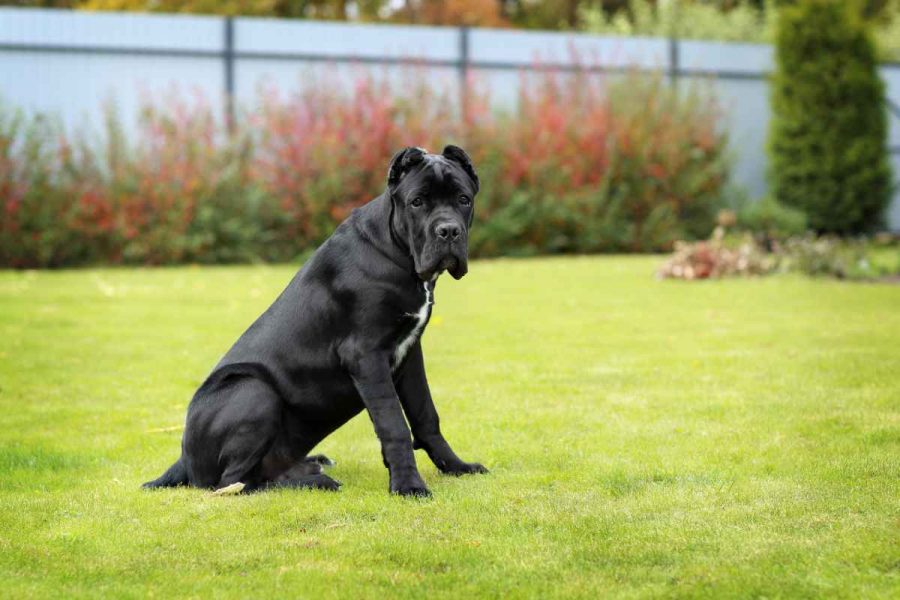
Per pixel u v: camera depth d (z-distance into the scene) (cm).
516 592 355
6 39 2047
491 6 3788
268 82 2184
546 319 1117
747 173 2503
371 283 485
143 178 1933
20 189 1891
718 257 1571
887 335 948
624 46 2394
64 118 2089
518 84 2338
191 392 763
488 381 779
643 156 2211
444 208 474
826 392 703
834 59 2239
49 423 666
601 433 606
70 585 371
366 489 502
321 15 3659
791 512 438
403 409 536
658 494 472
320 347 498
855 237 2306
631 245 2214
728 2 3834
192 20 2133
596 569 377
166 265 1930
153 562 394
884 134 2294
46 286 1506
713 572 368
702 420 634
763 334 980
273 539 420
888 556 377
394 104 2059
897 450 543
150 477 536
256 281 1566
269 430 494
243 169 2016
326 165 1998
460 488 495
